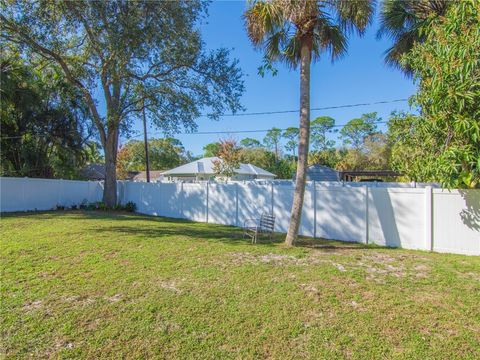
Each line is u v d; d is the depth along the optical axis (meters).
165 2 12.17
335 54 8.10
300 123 7.46
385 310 3.86
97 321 3.69
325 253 6.60
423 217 7.15
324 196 8.77
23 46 12.55
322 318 3.70
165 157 46.22
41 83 16.88
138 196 15.95
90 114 18.91
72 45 14.04
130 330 3.51
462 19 5.60
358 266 5.61
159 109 15.16
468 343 3.18
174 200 13.76
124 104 15.28
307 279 4.89
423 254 6.61
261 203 10.35
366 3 6.83
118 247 6.98
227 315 3.80
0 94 14.88
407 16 10.91
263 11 6.84
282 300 4.16
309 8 6.59
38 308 4.00
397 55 11.52
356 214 8.18
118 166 33.75
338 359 2.99
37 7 11.34
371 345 3.18
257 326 3.56
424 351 3.06
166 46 12.90
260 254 6.43
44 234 8.45
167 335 3.41
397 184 12.12
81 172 23.33
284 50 8.20
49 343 3.28
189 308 3.97
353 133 45.00
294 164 45.69
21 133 17.09
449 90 5.63
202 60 14.13
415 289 4.49
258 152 47.94
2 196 14.50
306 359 3.01
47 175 18.84
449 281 4.81
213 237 8.38
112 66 12.45
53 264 5.71
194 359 3.03
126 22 11.29
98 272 5.29
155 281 4.88
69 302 4.17
